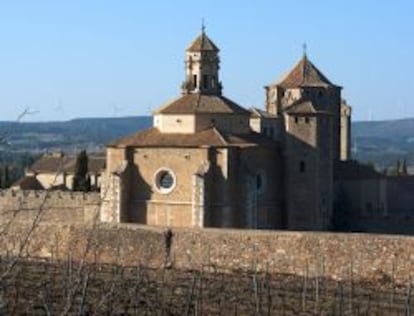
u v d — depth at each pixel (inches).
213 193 4709.6
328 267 3376.0
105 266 3417.8
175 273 3395.7
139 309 2437.3
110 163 4877.0
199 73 5255.9
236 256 3508.9
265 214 4955.7
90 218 4938.5
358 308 2731.3
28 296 2383.1
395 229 5452.8
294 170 5059.1
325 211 5137.8
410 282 2849.4
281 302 2812.5
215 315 2551.7
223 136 4817.9
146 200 4815.5
